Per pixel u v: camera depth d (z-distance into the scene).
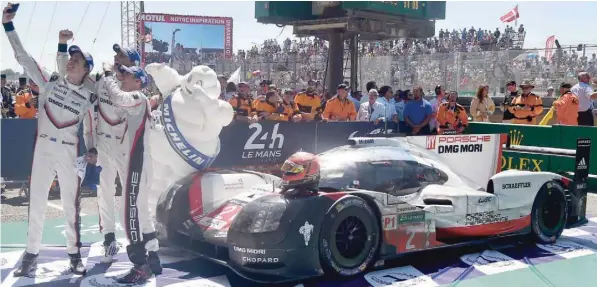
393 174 4.98
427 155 5.41
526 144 9.65
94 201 7.81
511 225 5.33
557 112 10.02
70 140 4.39
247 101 7.90
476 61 15.74
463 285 4.32
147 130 4.45
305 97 9.09
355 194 4.37
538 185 5.54
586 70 15.12
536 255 5.20
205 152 5.34
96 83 4.62
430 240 4.75
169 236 4.92
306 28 15.41
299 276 4.05
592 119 10.29
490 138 5.89
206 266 4.73
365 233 4.36
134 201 4.38
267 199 4.19
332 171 4.79
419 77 16.45
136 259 4.35
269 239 3.98
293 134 7.95
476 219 5.07
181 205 4.86
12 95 11.83
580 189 5.98
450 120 9.66
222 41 30.28
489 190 5.30
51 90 4.30
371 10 14.12
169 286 4.21
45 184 4.35
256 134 7.55
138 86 4.48
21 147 8.11
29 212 4.36
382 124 9.06
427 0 15.04
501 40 20.19
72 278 4.40
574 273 4.68
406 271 4.60
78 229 4.51
